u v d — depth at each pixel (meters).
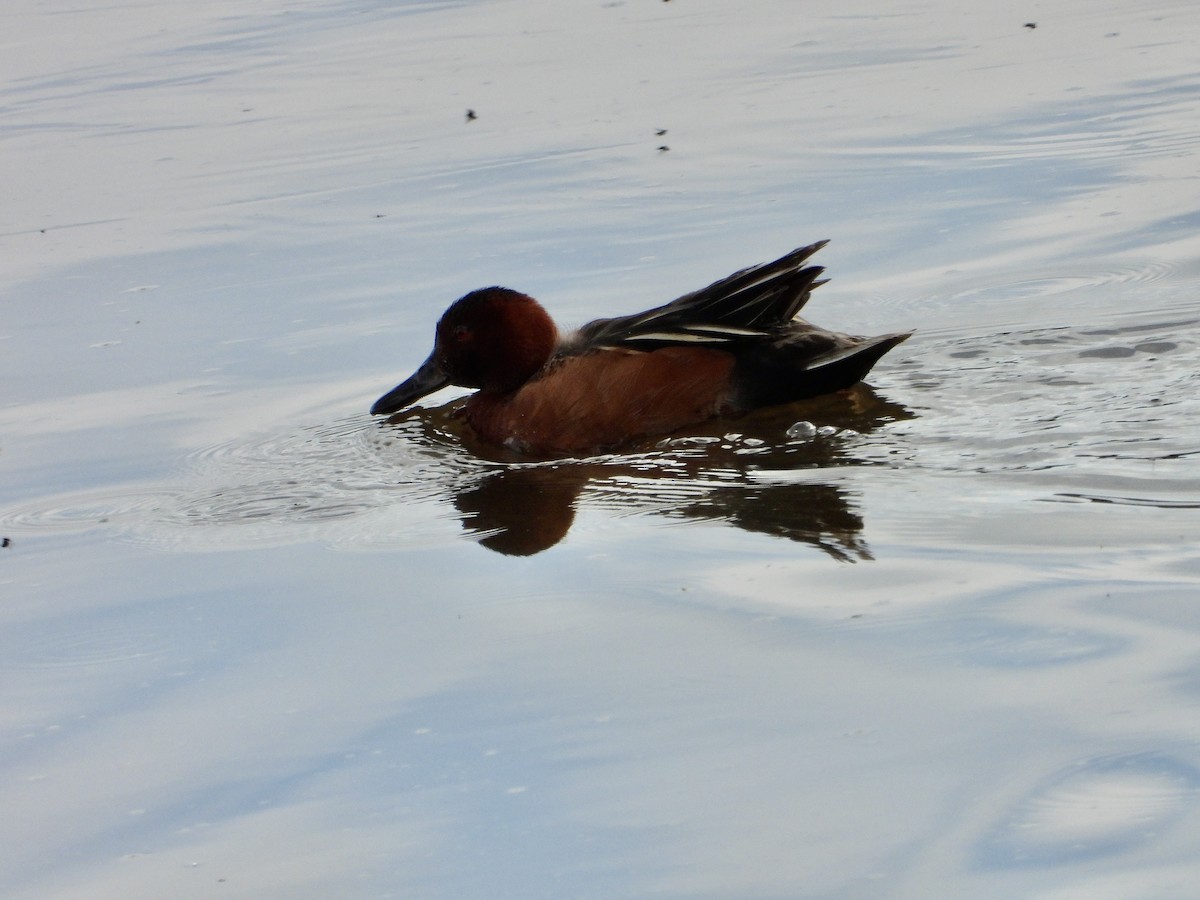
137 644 9.45
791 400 13.04
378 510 11.55
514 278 16.92
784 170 20.16
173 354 15.59
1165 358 13.16
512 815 7.22
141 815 7.54
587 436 12.78
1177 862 6.39
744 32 29.08
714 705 8.00
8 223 20.66
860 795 7.11
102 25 35.16
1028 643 8.34
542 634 9.03
